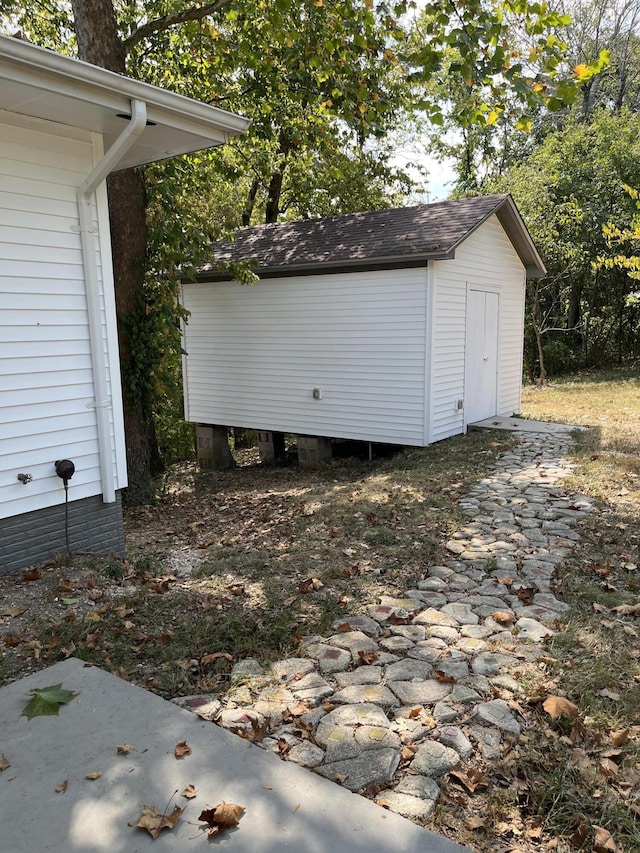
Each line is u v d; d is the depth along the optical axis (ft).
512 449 28.40
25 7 32.63
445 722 8.81
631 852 6.72
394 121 47.96
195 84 33.88
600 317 69.56
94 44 24.08
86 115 13.35
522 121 19.10
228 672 10.30
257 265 32.71
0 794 7.35
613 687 9.76
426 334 29.22
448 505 20.27
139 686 9.84
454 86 29.94
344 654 10.78
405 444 30.83
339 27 24.27
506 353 37.76
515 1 18.38
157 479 29.58
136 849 6.53
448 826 7.06
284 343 34.78
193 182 34.71
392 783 7.63
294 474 33.65
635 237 27.94
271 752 8.12
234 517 23.20
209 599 13.23
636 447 27.55
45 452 14.88
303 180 51.55
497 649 10.89
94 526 16.25
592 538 16.66
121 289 25.48
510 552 15.83
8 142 13.58
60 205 14.71
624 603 12.78
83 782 7.52
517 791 7.59
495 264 35.12
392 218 34.27
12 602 12.75
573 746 8.41
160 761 7.89
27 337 14.29
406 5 21.71
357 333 31.68
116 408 16.44
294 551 16.67
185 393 40.22
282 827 6.81
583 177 60.03
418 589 13.76
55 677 9.90
